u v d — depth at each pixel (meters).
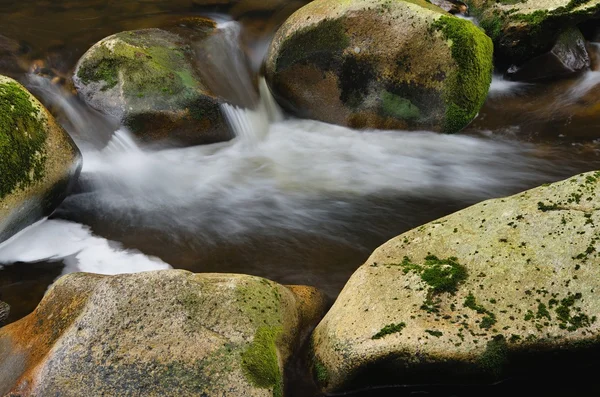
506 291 3.27
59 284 3.39
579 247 3.29
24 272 3.73
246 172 4.23
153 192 4.11
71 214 3.99
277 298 3.38
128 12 4.74
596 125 4.34
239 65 4.57
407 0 4.42
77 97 4.27
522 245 3.34
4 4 4.74
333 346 3.29
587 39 4.79
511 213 3.41
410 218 3.95
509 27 4.62
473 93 4.30
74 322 3.28
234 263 3.76
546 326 3.21
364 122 4.41
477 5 4.80
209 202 4.06
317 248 3.82
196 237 3.88
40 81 4.35
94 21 4.66
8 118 3.78
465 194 4.07
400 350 3.22
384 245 3.48
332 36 4.35
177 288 3.30
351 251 3.80
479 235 3.40
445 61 4.24
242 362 3.20
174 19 4.71
